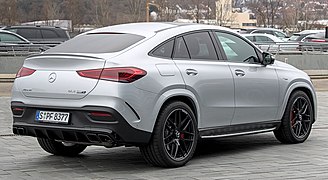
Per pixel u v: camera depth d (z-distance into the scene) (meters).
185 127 7.89
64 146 8.63
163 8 50.12
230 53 8.80
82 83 7.32
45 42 29.12
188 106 7.93
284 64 9.82
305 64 28.91
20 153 8.93
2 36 27.47
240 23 66.62
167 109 7.62
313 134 10.80
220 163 8.14
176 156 7.81
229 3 62.16
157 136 7.53
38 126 7.59
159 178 7.21
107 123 7.16
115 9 51.38
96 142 7.35
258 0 62.22
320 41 36.25
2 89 19.88
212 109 8.29
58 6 55.78
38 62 7.80
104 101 7.18
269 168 7.80
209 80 8.22
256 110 8.96
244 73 8.79
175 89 7.75
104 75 7.27
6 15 54.94
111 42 7.94
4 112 13.96
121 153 8.97
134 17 49.53
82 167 7.91
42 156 8.71
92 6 54.28
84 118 7.27
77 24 53.53
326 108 15.03
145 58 7.64
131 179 7.17
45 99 7.59
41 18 55.97
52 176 7.36
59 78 7.50
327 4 59.81
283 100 9.43
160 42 7.93
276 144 9.74
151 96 7.45
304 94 9.80
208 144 9.74
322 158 8.49
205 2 53.47
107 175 7.41
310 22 59.25
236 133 8.74
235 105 8.61
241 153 8.92
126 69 7.30
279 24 60.00
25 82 7.81
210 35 8.65
